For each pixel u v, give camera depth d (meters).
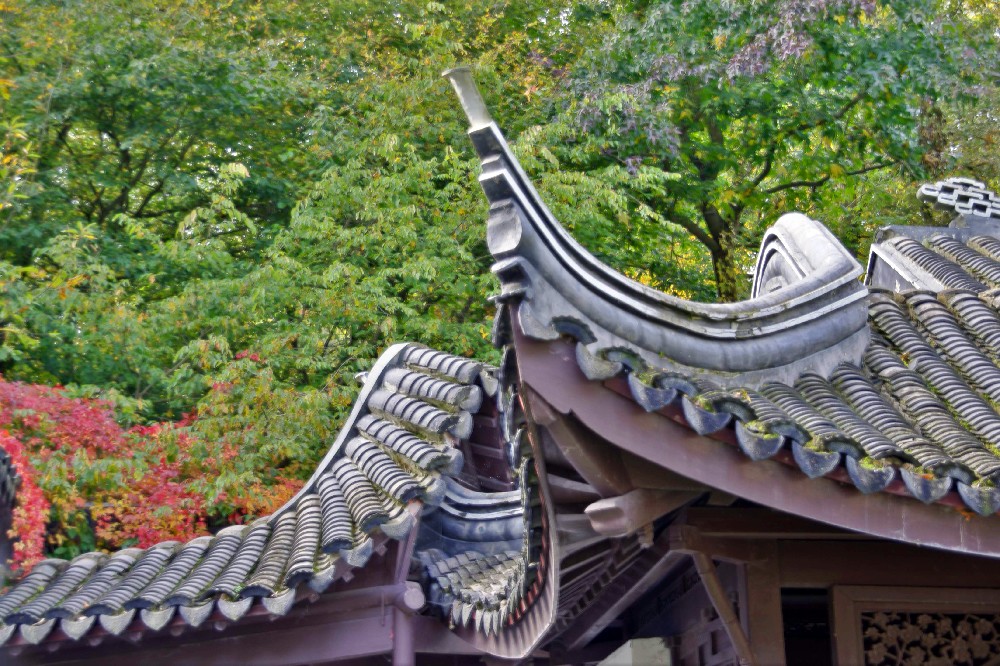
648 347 4.17
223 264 13.87
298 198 16.33
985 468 4.36
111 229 16.42
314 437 12.19
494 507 7.42
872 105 17.31
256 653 6.65
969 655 5.11
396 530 6.21
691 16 15.94
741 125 18.53
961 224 7.73
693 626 6.21
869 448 4.34
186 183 15.61
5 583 7.69
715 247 18.25
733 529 4.84
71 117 15.91
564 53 17.44
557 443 3.99
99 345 13.04
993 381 5.20
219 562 7.11
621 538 5.16
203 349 12.33
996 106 16.95
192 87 15.36
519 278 3.69
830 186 19.23
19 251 15.45
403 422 7.13
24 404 10.84
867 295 5.27
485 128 3.67
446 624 6.68
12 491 7.98
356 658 6.97
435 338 13.91
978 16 17.88
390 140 13.69
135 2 15.54
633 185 14.81
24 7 15.18
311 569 6.25
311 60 17.31
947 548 4.27
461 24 16.80
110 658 6.85
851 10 15.35
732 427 4.01
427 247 13.86
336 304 12.84
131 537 10.86
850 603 5.04
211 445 11.61
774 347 4.74
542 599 4.97
